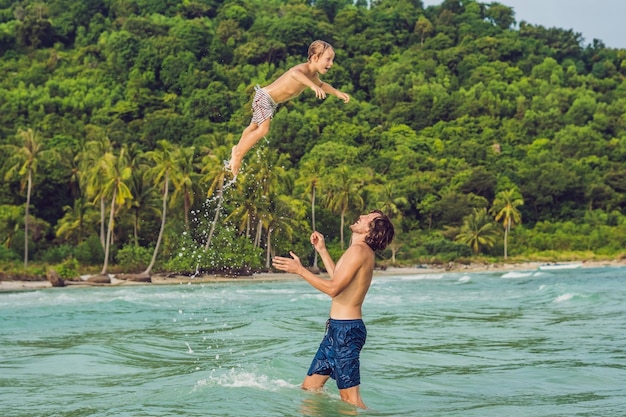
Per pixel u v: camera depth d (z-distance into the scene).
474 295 28.88
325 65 7.84
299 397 7.55
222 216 56.69
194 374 9.36
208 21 148.25
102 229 60.03
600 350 11.37
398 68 135.25
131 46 124.25
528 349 11.70
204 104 107.81
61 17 137.75
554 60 145.12
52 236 66.25
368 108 122.06
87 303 27.39
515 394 8.09
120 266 58.09
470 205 89.69
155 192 62.09
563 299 23.69
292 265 7.38
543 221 95.62
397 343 12.65
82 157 66.25
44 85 117.31
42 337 14.54
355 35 150.00
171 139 96.44
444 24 162.25
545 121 119.38
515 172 98.81
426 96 125.12
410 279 53.56
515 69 141.38
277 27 137.62
